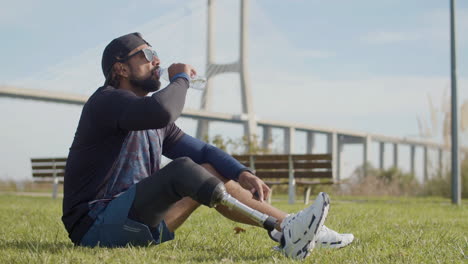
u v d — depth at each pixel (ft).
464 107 48.93
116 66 7.52
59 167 35.76
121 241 7.37
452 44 37.32
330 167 28.73
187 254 7.79
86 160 7.27
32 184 55.16
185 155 8.23
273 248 7.93
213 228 12.45
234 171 7.89
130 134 7.41
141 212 7.09
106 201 7.39
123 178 7.43
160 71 7.57
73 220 7.45
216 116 129.29
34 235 10.66
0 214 17.62
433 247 9.19
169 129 8.21
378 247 8.97
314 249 7.84
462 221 16.52
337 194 51.37
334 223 14.32
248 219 7.55
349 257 7.70
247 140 48.39
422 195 51.16
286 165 29.63
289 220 7.04
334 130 208.74
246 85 135.95
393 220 16.06
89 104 7.24
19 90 98.99
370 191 51.70
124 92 7.14
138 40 7.62
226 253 8.06
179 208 7.68
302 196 44.50
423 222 15.61
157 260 6.88
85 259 6.79
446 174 50.16
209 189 6.80
